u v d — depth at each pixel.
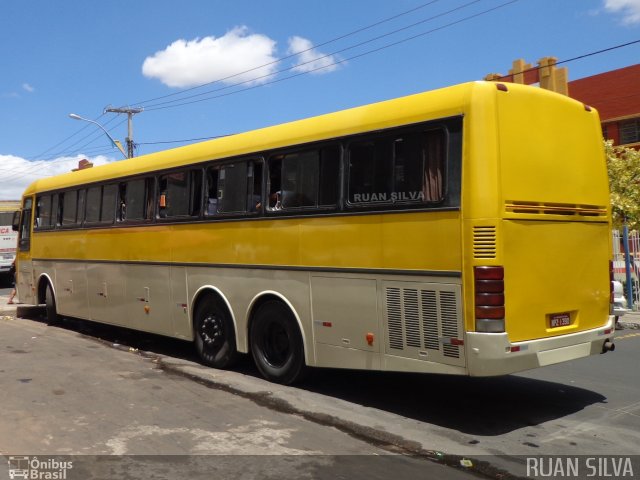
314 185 6.62
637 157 18.25
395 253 5.74
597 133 6.46
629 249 13.95
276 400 6.47
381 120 5.94
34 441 5.20
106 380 7.49
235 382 7.27
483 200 5.13
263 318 7.29
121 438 5.27
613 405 6.35
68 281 11.65
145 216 9.34
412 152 5.66
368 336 6.01
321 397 6.62
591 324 6.09
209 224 8.02
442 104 5.45
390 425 5.64
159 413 6.04
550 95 5.84
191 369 8.08
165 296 8.86
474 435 5.38
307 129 6.75
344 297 6.24
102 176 10.52
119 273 9.94
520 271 5.27
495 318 5.05
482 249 5.11
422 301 5.52
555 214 5.69
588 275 6.07
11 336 11.27
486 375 5.07
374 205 5.95
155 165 9.12
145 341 10.77
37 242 12.96
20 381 7.44
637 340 10.65
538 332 5.43
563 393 6.85
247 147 7.48
